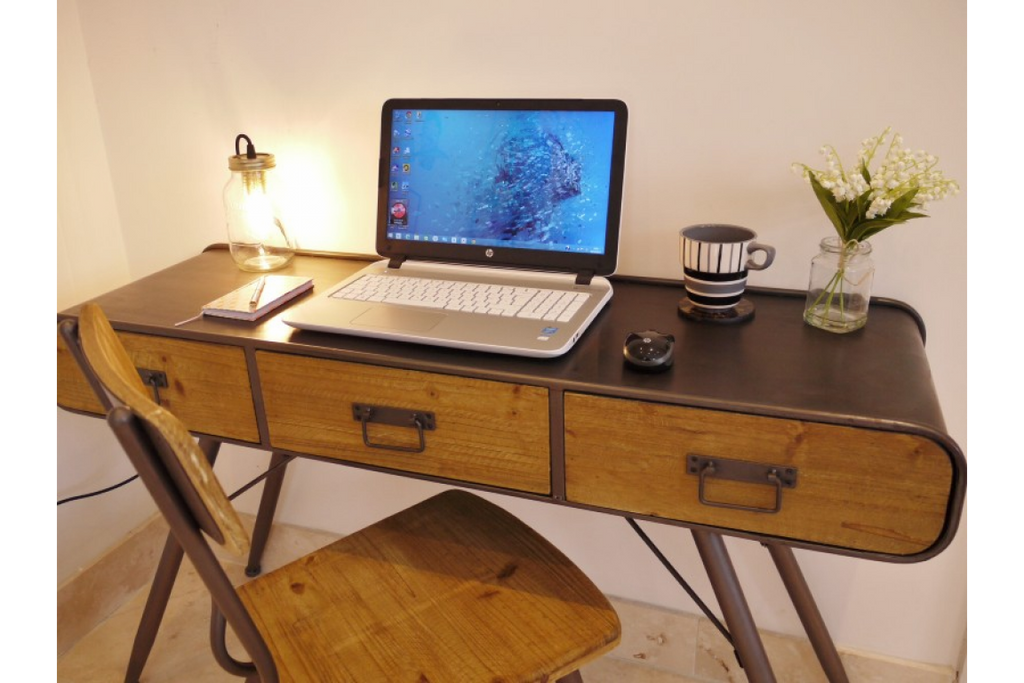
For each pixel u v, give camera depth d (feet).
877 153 3.91
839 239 3.63
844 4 3.72
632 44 4.09
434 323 3.68
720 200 4.23
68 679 5.16
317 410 3.75
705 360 3.43
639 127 4.22
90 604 5.56
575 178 4.03
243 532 2.44
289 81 4.79
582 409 3.26
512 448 3.45
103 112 5.24
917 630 4.85
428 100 4.24
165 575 4.69
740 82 3.99
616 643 3.39
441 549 3.87
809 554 4.87
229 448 5.99
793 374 3.28
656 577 5.30
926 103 3.77
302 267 4.75
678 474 3.23
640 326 3.80
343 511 5.97
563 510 5.32
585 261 4.07
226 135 5.05
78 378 4.22
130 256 5.61
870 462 2.96
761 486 3.14
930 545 3.00
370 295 4.03
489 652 3.30
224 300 4.11
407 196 4.35
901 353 3.47
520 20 4.23
